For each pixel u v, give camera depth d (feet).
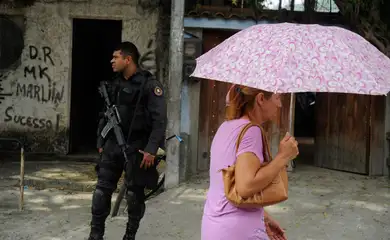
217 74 7.27
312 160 29.35
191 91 23.90
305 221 16.75
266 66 6.66
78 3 29.17
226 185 7.06
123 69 13.03
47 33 29.43
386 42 23.54
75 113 31.78
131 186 13.02
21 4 29.19
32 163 27.55
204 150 24.81
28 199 19.86
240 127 7.29
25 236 15.02
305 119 47.80
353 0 23.45
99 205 12.78
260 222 7.45
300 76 6.43
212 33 24.70
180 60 20.61
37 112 29.71
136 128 13.00
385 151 24.44
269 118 7.70
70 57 29.66
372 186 22.22
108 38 39.29
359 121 24.77
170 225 16.07
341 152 25.55
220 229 7.28
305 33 7.01
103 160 13.05
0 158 28.60
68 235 15.17
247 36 7.52
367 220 16.93
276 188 6.99
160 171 24.79
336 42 6.91
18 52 29.66
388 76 6.79
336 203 19.08
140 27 28.99
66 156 29.22
